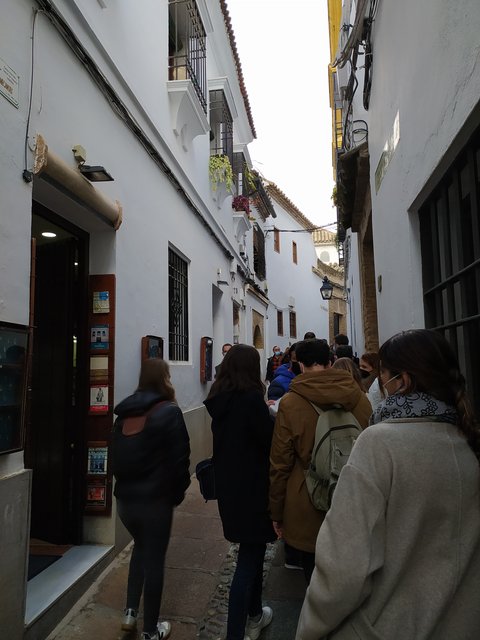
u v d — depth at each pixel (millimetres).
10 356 2537
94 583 3426
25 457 3922
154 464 2777
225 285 10125
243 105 12766
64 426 3916
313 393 2436
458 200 2746
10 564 2439
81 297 4039
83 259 4066
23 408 2629
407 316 3662
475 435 1294
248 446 2684
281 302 20016
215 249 9070
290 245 21812
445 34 2561
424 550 1227
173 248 6188
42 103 3053
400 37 3586
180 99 5996
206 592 3381
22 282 2705
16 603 2482
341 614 1192
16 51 2766
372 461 1260
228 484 2662
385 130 4340
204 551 4070
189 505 5293
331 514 1259
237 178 11641
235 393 2732
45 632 2803
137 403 2857
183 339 6836
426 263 3494
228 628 2514
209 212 8305
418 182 3197
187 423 6422
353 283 12344
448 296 3016
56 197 3352
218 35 9641
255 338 15219
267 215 17234
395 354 1379
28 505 2588
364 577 1165
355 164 6215
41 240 4141
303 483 2432
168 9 6242
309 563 2467
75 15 3520
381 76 4422
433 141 2836
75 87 3533
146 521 2748
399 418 1315
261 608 2848
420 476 1225
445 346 1371
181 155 6551
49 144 3137
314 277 25375
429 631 1162
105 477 3859
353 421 2396
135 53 4848
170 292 6285
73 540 3818
